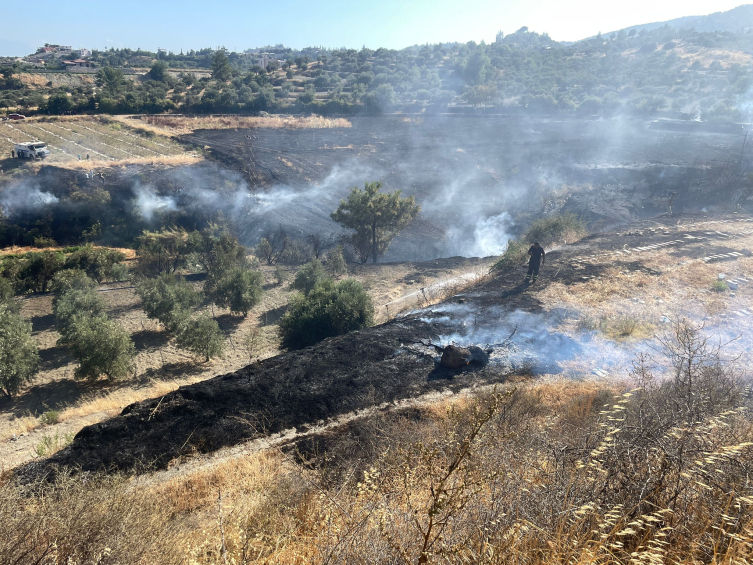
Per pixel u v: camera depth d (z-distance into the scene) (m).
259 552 3.32
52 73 126.25
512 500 2.81
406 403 9.59
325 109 100.44
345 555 2.68
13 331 18.39
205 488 6.59
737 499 2.49
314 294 18.42
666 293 14.48
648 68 151.88
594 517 2.60
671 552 2.38
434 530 2.65
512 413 6.16
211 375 19.08
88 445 8.35
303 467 6.70
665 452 2.79
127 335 19.39
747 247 19.19
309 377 10.70
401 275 28.84
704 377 5.05
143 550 3.61
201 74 157.88
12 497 3.67
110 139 69.12
